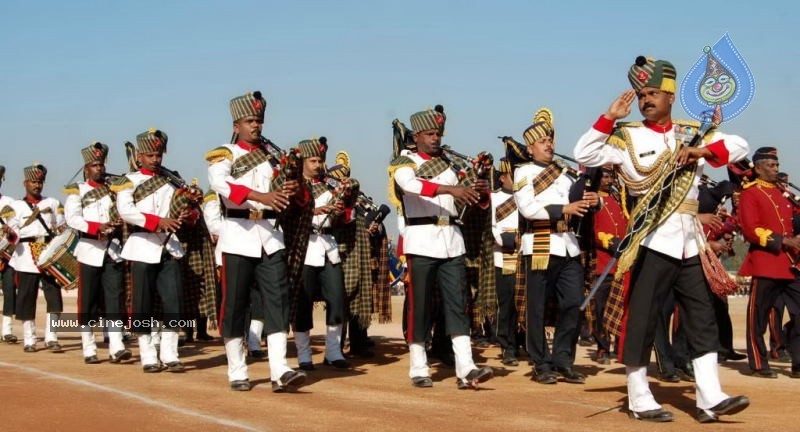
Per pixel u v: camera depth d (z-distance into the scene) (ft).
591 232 28.94
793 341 29.58
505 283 31.32
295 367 31.27
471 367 25.36
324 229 31.65
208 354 35.70
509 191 31.60
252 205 25.00
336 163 40.75
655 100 20.38
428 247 25.82
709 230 31.27
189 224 31.35
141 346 29.30
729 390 26.05
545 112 29.58
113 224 31.71
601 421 20.06
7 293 43.04
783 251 29.22
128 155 32.32
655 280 20.13
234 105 25.68
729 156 19.76
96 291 32.24
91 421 19.48
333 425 19.19
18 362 32.24
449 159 27.14
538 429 18.95
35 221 39.06
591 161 20.89
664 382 27.96
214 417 20.08
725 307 32.19
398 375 28.84
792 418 20.75
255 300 27.35
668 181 19.90
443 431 18.61
